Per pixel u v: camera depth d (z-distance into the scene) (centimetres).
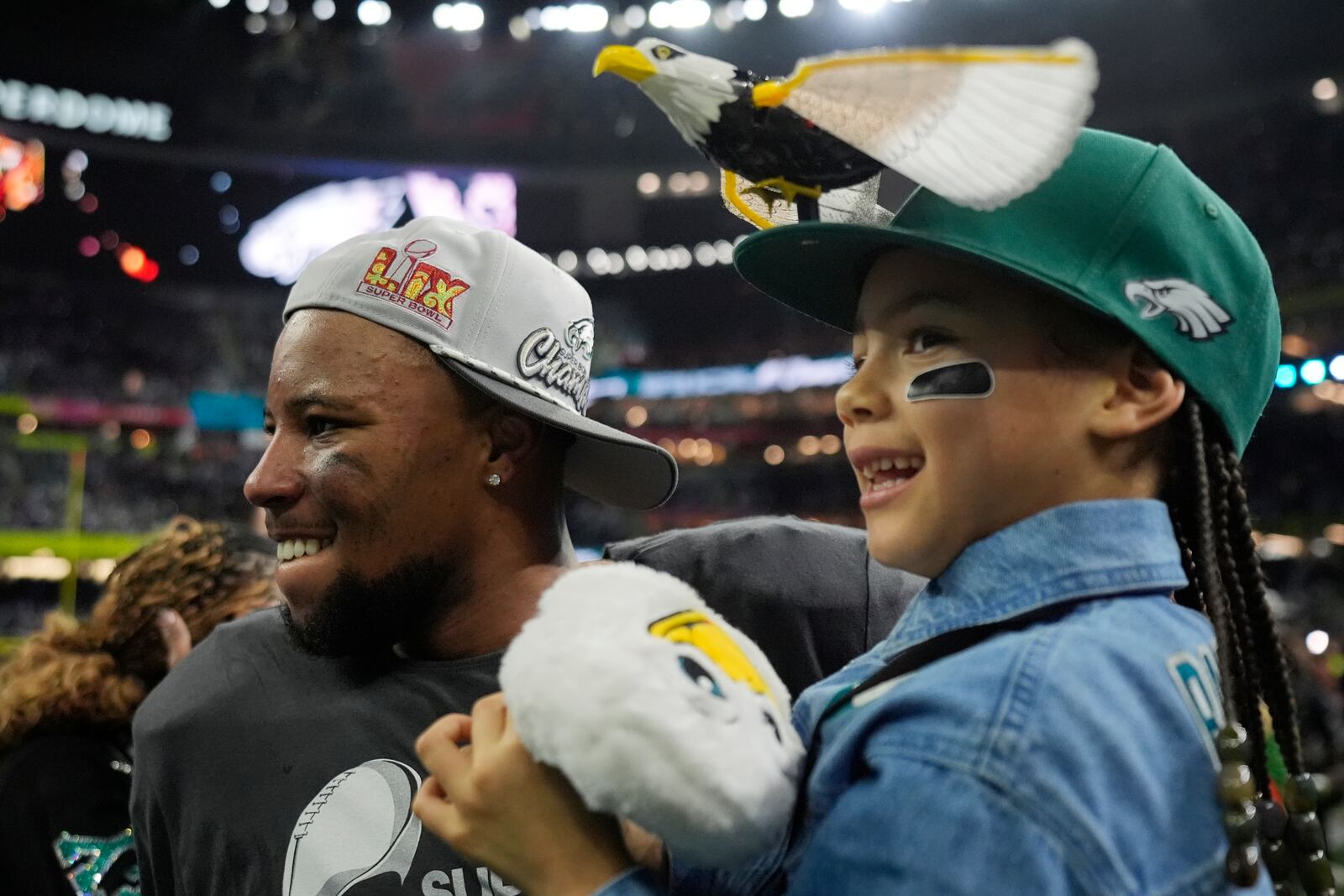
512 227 1783
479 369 100
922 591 73
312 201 1794
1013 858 52
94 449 1609
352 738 101
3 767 166
